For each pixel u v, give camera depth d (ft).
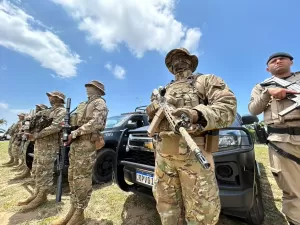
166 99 4.80
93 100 8.93
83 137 8.30
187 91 4.84
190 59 5.60
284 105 6.38
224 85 4.54
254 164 6.86
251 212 6.98
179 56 5.49
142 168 8.38
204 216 4.20
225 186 6.23
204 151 4.43
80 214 8.18
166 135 4.60
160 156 4.92
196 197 4.27
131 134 9.71
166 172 4.80
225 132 6.98
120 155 9.87
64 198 11.54
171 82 5.64
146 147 8.39
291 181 6.29
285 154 6.31
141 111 18.84
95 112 8.52
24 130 11.48
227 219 8.23
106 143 14.12
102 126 8.70
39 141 11.00
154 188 5.14
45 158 10.85
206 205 4.20
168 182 4.80
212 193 4.31
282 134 6.40
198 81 4.89
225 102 4.23
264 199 10.12
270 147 6.95
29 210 10.00
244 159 6.57
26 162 15.71
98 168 13.70
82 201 8.22
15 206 10.46
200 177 4.29
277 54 7.08
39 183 10.57
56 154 11.34
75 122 9.09
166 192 4.81
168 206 4.78
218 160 6.40
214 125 3.85
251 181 6.49
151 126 4.72
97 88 9.05
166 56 5.66
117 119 17.38
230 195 6.07
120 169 9.93
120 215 9.12
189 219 4.41
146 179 8.19
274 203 9.66
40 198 10.43
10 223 8.74
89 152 8.38
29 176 16.21
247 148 6.85
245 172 6.45
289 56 7.01
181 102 4.67
